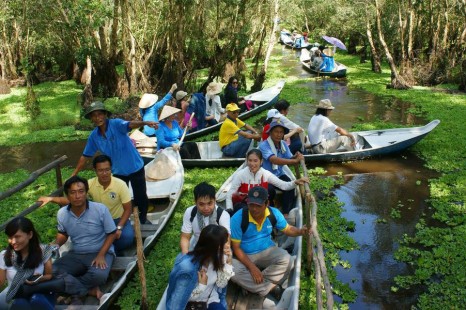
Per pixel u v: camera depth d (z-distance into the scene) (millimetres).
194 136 11891
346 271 6133
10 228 4324
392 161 10000
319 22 33469
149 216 7297
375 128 12312
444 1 18141
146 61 17234
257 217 5074
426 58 19297
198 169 9578
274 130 6988
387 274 6047
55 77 22047
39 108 15148
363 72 21781
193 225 4992
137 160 6648
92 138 6480
